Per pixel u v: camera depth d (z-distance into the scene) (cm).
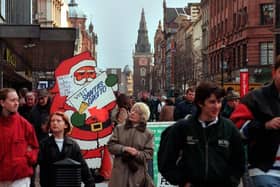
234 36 7144
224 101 1358
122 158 973
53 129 856
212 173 615
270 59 6406
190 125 628
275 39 5619
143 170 980
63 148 853
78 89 1334
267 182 654
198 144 622
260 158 664
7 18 3672
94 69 1338
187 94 1482
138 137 984
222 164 618
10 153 827
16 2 4372
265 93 664
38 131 1267
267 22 6438
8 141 827
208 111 621
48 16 6825
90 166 1330
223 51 6662
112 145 986
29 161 838
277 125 643
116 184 974
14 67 3475
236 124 668
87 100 1337
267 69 6366
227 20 7669
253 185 672
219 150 621
